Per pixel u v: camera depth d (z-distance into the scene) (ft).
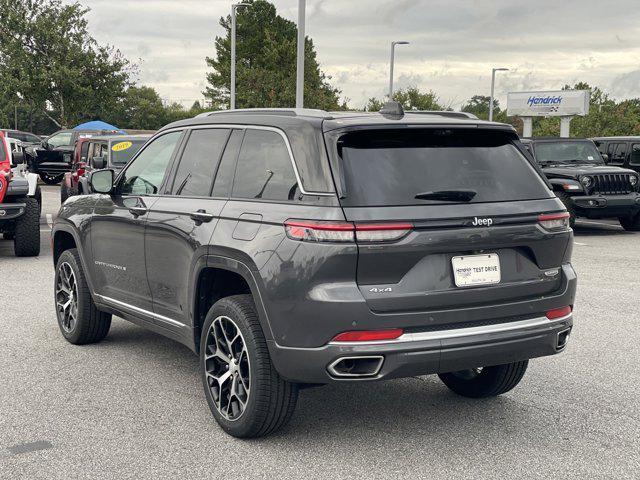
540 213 13.67
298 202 13.00
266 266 13.03
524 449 13.82
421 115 14.43
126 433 14.53
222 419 14.47
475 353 12.94
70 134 90.33
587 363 19.54
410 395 16.92
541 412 15.81
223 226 14.39
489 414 15.66
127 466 13.00
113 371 18.63
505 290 13.32
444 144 13.62
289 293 12.66
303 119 13.64
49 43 124.16
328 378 12.61
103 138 49.78
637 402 16.48
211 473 12.72
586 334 22.66
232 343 14.23
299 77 65.77
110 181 18.62
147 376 18.24
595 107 175.94
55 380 17.87
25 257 38.22
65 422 15.11
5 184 36.65
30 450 13.67
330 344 12.41
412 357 12.46
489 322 13.25
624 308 26.40
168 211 16.25
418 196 12.74
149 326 17.93
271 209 13.44
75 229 20.34
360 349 12.30
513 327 13.34
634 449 13.85
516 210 13.42
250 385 13.58
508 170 13.93
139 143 48.55
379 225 12.32
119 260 18.47
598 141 58.13
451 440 14.24
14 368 18.84
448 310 12.80
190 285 15.37
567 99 138.51
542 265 13.85
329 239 12.30
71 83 122.93
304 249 12.53
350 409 15.96
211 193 15.34
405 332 12.55
